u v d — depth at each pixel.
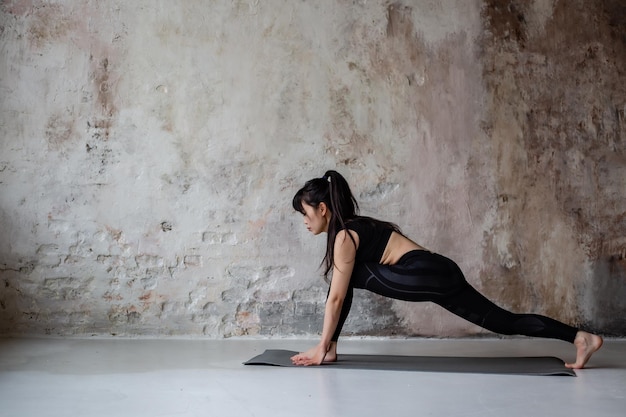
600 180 5.12
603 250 5.12
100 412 2.84
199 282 4.93
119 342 4.69
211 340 4.83
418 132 5.04
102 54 4.90
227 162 4.95
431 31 5.06
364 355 4.25
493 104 5.08
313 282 4.97
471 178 5.05
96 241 4.89
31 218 4.85
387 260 3.84
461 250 5.05
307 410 2.89
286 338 4.95
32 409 2.88
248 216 4.95
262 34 4.97
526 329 3.77
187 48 4.94
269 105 4.97
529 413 2.85
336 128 5.00
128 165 4.90
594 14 5.12
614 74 5.14
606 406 2.97
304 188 3.86
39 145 4.86
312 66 4.99
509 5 5.12
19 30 4.86
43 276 4.86
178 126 4.93
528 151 5.10
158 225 4.91
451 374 3.63
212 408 2.92
